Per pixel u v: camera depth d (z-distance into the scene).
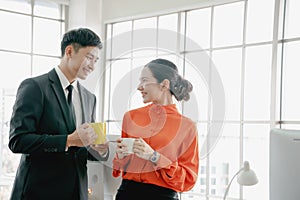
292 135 1.57
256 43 3.58
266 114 3.54
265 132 3.53
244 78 3.65
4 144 4.27
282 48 3.45
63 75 1.68
